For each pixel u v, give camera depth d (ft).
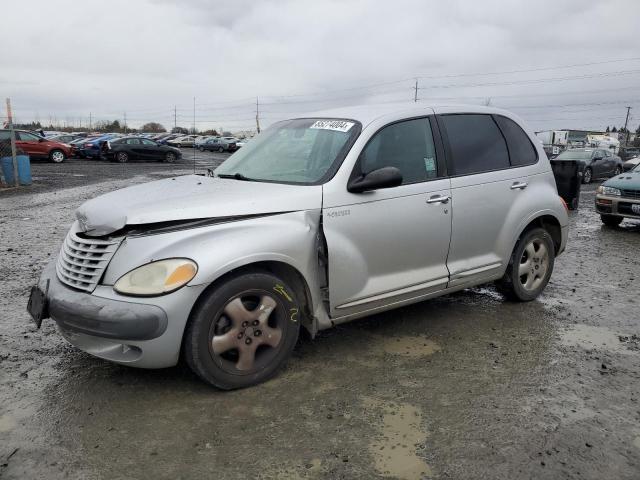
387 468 9.20
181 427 10.33
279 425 10.44
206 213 11.30
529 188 17.03
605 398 11.73
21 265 22.74
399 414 10.90
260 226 11.66
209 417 10.68
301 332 15.03
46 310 11.51
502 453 9.66
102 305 10.55
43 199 45.73
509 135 17.06
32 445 9.70
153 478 8.88
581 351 14.24
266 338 11.87
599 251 27.66
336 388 11.92
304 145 14.26
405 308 17.29
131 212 11.08
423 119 14.94
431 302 17.98
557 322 16.38
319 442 9.91
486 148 16.22
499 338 14.98
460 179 15.06
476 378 12.53
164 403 11.19
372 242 13.16
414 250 14.03
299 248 12.03
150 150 106.22
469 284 15.71
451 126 15.51
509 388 12.07
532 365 13.30
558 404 11.41
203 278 10.71
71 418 10.60
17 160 55.52
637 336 15.40
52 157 98.99
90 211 11.83
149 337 10.50
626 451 9.80
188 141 192.65
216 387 11.51
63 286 11.48
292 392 11.71
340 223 12.64
